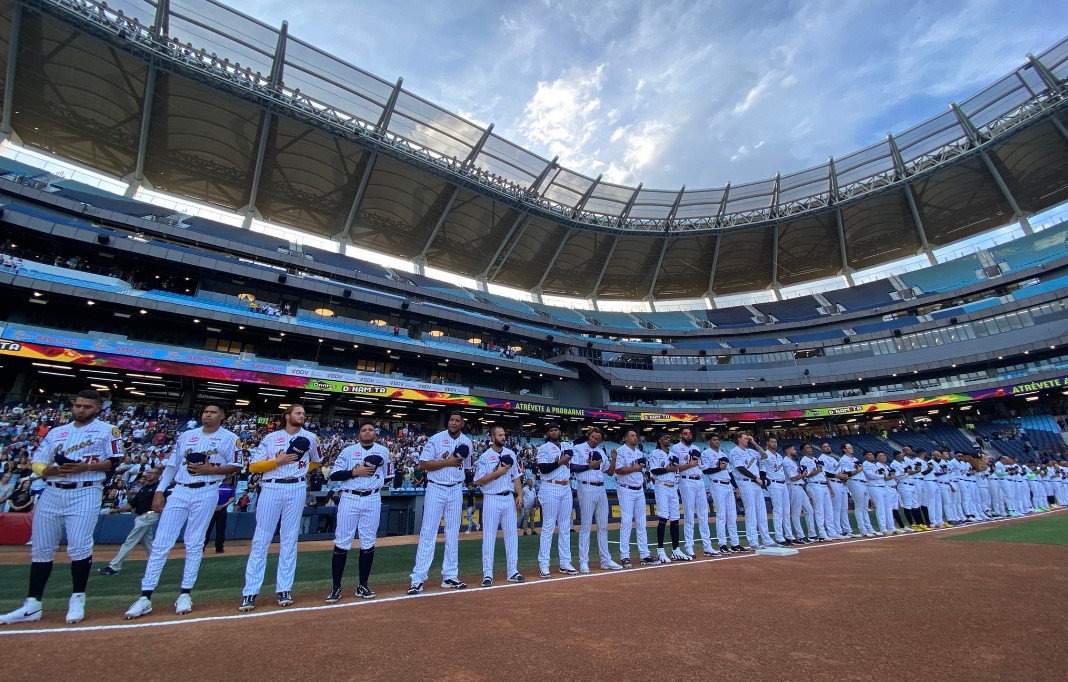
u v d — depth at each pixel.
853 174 39.44
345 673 2.95
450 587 5.88
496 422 32.97
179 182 33.19
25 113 27.70
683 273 49.41
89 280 20.83
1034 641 3.30
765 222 42.28
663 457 8.48
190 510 5.02
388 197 36.47
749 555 8.28
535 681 2.80
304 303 29.08
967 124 34.88
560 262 46.28
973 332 36.44
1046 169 38.22
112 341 19.52
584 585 5.84
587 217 41.50
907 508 12.44
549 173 37.81
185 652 3.35
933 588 5.01
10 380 20.34
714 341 46.09
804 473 10.46
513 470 6.61
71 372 20.84
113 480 14.16
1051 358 32.59
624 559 7.56
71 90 26.67
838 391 39.34
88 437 4.70
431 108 31.83
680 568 7.04
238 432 22.05
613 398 40.69
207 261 24.83
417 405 27.83
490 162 36.09
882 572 6.03
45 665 3.09
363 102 30.72
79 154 30.59
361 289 31.48
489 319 34.50
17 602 5.37
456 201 37.50
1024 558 6.79
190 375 20.44
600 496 7.64
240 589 6.30
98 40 23.98
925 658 3.05
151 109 27.83
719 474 9.25
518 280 47.19
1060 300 33.78
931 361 36.03
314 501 14.77
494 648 3.40
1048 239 39.50
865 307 44.03
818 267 49.00
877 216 42.50
